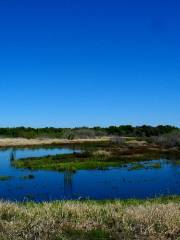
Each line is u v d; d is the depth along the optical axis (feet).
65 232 36.76
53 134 408.67
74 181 119.24
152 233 36.76
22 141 337.11
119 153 209.56
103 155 196.85
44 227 37.14
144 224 38.99
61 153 223.10
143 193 97.04
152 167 156.56
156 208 44.55
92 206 47.32
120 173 138.82
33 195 94.12
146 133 422.82
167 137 274.98
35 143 316.19
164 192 97.81
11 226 36.50
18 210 43.34
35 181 119.65
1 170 150.30
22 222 38.17
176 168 153.38
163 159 190.70
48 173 140.56
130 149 234.17
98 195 94.27
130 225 38.52
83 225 38.78
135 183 114.62
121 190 102.06
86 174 136.46
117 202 59.11
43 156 196.75
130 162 176.76
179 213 42.60
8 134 421.59
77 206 46.39
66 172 141.79
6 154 222.07
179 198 71.36
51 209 44.86
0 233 34.88
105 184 112.88
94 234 36.45
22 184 113.19
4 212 42.11
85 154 197.47
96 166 158.71
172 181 118.52
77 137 392.06
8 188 105.60
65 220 40.24
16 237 34.37
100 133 435.12
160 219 40.09
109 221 40.29
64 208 44.98
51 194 95.81
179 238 35.47
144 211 43.21
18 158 192.24
